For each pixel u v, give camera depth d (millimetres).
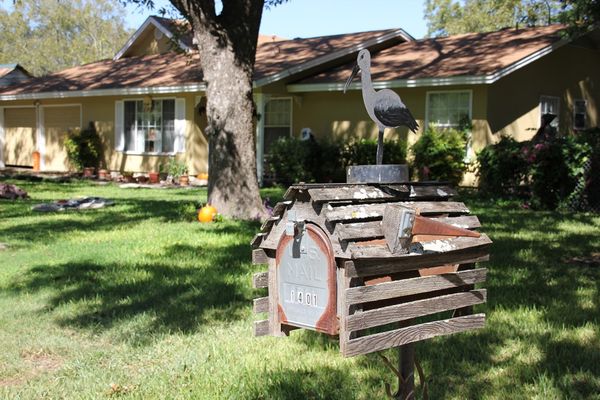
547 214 11883
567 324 5328
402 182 2930
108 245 8836
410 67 17391
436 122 16859
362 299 2553
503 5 31375
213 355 4766
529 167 13102
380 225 2652
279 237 2783
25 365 4715
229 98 11289
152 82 19750
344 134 18328
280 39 25312
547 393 4016
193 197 15727
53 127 24141
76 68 26281
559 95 18562
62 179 21094
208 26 11156
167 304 6020
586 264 7590
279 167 17984
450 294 2895
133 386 4270
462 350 4793
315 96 18828
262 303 2924
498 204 13438
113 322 5559
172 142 20516
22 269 7480
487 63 15961
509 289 6402
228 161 11352
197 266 7488
